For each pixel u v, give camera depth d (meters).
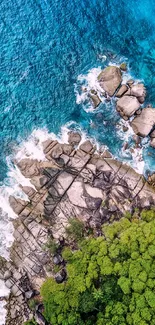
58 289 34.66
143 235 33.81
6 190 40.41
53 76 43.44
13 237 39.19
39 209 39.28
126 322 30.89
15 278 38.25
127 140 40.44
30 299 37.31
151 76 41.81
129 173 39.34
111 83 41.03
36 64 44.03
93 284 33.50
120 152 40.22
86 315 32.84
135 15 44.38
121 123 40.78
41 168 40.25
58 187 39.38
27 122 42.47
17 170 40.84
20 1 45.84
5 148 41.88
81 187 39.03
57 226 38.53
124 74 42.00
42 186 39.72
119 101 40.62
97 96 41.69
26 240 38.81
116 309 31.36
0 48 44.81
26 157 41.12
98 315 32.16
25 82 43.62
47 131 41.88
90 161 39.84
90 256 34.66
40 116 42.47
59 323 32.91
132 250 33.22
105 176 39.19
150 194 38.47
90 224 37.88
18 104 43.16
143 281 31.47
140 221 36.38
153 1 44.34
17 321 37.34
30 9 45.62
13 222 39.47
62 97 42.72
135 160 39.91
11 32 45.12
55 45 44.38
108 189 38.78
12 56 44.53
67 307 33.19
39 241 38.47
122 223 36.00
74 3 45.50
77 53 43.81
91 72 42.75
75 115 41.94
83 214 38.34
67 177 39.47
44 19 45.28
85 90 42.22
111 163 39.78
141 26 44.00
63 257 36.38
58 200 39.12
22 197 39.91
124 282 31.83
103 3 45.09
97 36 44.12
